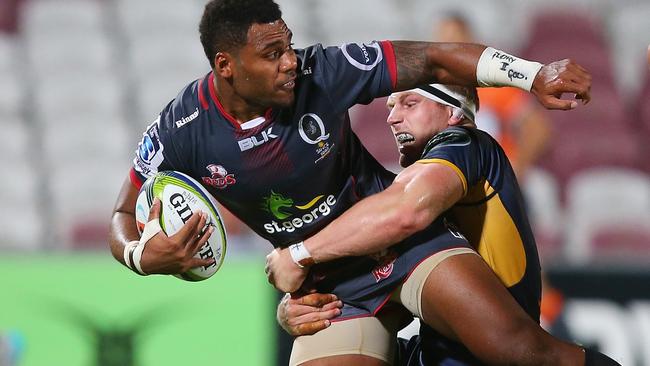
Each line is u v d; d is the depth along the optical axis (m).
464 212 14.15
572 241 30.58
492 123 24.64
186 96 13.38
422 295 13.45
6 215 32.12
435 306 13.33
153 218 12.91
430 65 13.10
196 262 12.95
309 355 14.59
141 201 13.27
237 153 13.15
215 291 23.02
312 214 13.88
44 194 33.19
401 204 12.95
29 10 38.75
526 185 26.53
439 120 14.39
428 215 12.98
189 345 22.81
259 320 22.77
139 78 37.09
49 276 23.30
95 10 39.06
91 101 36.22
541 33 38.22
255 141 13.05
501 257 13.95
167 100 36.41
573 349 13.09
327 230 13.46
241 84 12.64
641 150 34.91
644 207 32.88
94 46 37.94
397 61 13.09
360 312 14.46
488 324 12.93
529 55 37.72
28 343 23.00
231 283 23.02
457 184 13.21
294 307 14.45
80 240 31.50
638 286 22.92
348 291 14.36
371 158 14.68
